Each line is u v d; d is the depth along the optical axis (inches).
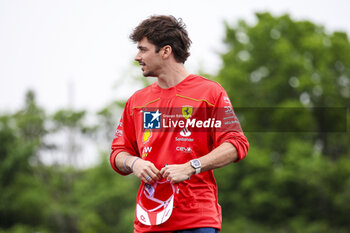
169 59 297.1
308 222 2539.4
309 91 2790.4
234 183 2615.7
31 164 3408.0
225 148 279.4
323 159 2598.4
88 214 2790.4
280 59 2792.8
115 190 2797.7
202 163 274.1
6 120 3368.6
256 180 2571.4
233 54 2942.9
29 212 3134.8
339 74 2938.0
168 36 295.3
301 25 2942.9
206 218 278.1
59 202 3385.8
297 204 2578.7
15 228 2984.7
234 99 2760.8
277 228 2564.0
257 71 2920.8
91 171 3058.6
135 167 287.4
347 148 2878.9
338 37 2935.5
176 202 278.8
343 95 2910.9
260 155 2600.9
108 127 3939.5
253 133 2716.5
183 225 277.0
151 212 281.4
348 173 2524.6
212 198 286.7
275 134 2696.9
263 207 2578.7
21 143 3348.9
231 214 2586.1
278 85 2807.6
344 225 2529.5
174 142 287.4
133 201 2824.8
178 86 296.7
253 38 2920.8
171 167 272.2
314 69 2802.7
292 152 2571.4
